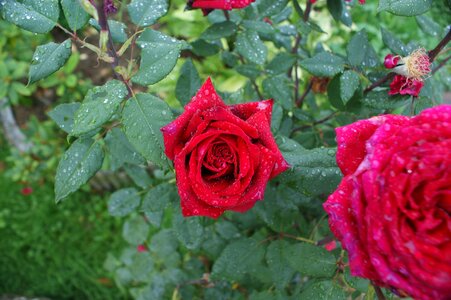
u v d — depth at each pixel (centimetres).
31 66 38
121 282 79
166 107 37
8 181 105
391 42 48
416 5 36
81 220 100
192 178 33
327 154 41
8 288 96
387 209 28
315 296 43
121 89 37
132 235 77
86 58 112
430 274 27
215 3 40
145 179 60
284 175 41
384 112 51
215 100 35
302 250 45
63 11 39
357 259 30
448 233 28
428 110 30
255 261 54
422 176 28
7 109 107
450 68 56
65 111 49
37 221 99
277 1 52
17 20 38
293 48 61
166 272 72
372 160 29
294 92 68
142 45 38
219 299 67
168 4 41
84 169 43
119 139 49
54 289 95
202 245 65
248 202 35
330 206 30
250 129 34
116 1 44
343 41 99
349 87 46
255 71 56
